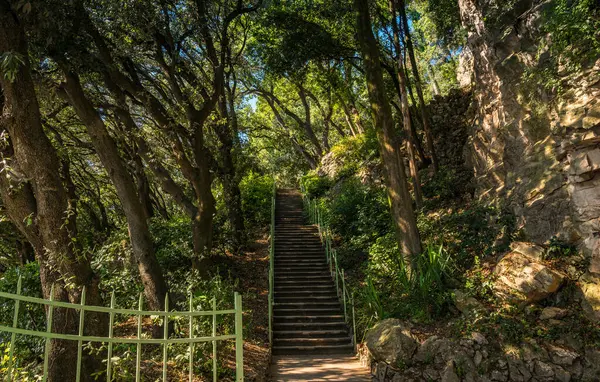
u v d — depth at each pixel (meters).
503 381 7.93
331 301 13.04
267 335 11.05
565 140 10.06
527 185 11.12
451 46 18.91
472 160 15.57
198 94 13.34
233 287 12.16
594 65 9.77
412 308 9.95
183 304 9.12
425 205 15.81
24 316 8.84
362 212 17.38
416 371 8.30
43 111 12.82
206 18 12.89
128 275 10.77
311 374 8.79
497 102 13.12
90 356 5.57
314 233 19.66
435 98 21.25
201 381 7.00
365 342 9.59
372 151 23.16
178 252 13.98
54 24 7.83
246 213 24.36
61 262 5.52
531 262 9.73
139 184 18.16
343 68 23.33
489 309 9.23
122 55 10.81
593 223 9.33
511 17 12.46
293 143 34.16
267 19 17.20
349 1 16.05
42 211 5.51
